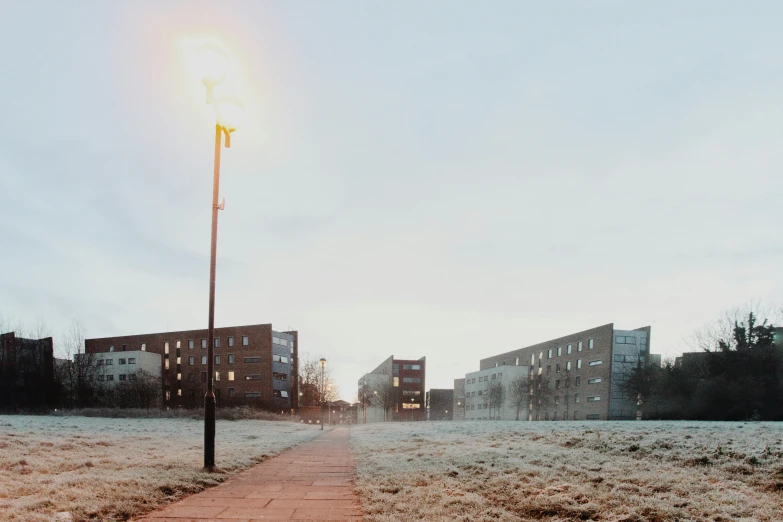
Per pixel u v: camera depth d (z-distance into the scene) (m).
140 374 71.19
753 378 41.22
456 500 7.47
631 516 6.64
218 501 7.52
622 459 11.77
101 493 7.30
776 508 7.32
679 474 9.69
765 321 44.97
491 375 88.25
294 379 77.50
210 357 10.49
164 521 6.15
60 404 62.53
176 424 32.28
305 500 7.64
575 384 68.06
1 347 61.81
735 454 11.10
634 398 57.91
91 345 82.94
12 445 13.83
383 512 6.73
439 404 114.00
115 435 19.34
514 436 19.11
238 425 34.94
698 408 43.59
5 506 6.34
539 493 8.09
